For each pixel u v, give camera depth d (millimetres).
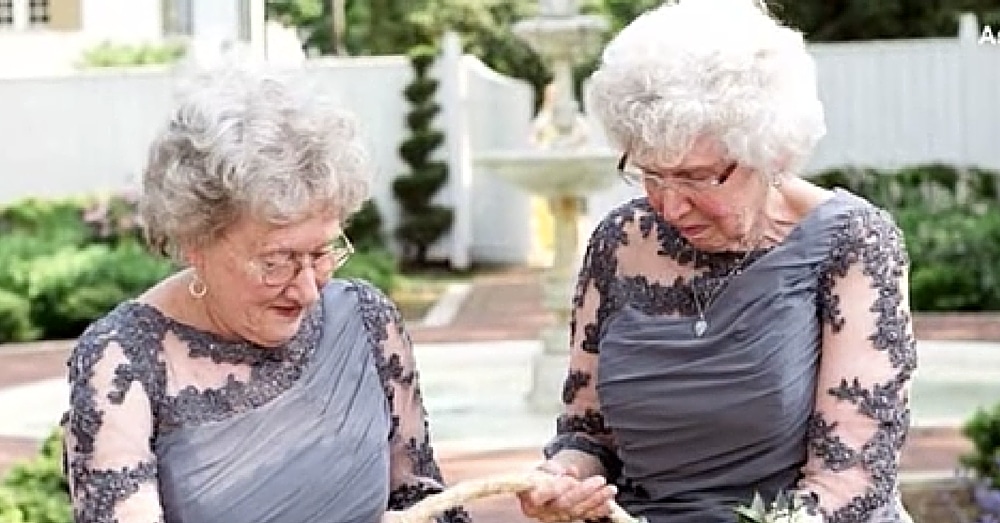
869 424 3197
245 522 2922
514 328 15484
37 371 13867
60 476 7125
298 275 2830
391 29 29641
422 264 20812
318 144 2742
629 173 3191
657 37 3062
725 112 3000
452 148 20766
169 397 2934
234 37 19031
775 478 3270
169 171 2752
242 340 2975
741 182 3109
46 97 20391
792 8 25625
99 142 20453
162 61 23125
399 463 3246
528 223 21219
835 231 3258
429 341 14727
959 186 18938
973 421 7973
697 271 3324
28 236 18172
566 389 3570
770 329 3227
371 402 3092
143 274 16438
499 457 9531
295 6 29406
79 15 23781
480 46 29109
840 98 19922
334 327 3086
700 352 3271
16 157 20391
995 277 15945
